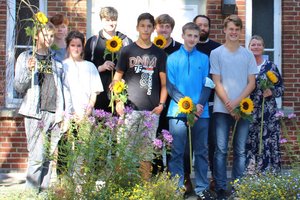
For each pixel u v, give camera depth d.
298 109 8.49
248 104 6.24
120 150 5.30
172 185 5.39
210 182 6.96
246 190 5.76
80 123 5.47
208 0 8.43
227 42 6.45
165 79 6.36
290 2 8.57
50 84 6.07
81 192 5.21
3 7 8.27
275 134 6.77
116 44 6.45
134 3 8.66
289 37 8.57
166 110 6.55
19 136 8.27
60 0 8.34
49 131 6.05
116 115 6.53
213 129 6.54
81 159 5.28
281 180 5.80
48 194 5.31
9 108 8.18
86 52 6.80
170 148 6.13
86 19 8.38
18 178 7.89
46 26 5.81
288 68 8.56
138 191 5.18
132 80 6.32
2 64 8.19
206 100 6.25
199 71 6.32
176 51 6.36
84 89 6.29
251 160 6.73
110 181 5.27
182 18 8.70
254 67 6.46
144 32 6.34
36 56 6.03
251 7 8.53
